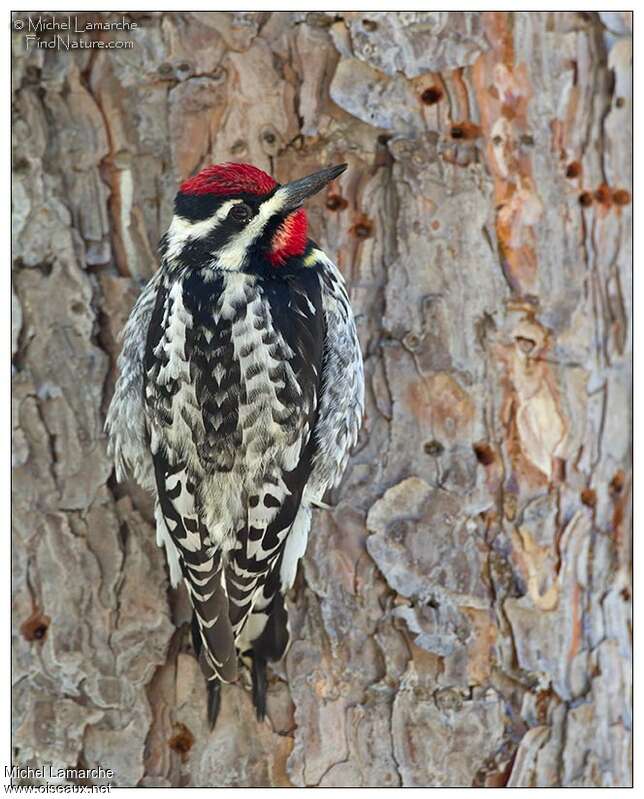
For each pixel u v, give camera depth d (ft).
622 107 34.78
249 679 31.58
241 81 31.45
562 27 33.45
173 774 31.63
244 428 30.04
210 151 31.48
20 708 31.65
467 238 32.19
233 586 30.30
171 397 30.19
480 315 32.37
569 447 33.60
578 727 33.47
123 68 31.40
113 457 31.65
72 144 31.53
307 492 31.65
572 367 33.58
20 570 31.65
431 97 31.99
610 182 34.65
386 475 32.09
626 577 35.37
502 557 32.58
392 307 32.09
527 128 32.89
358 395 31.91
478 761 32.14
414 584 31.94
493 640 32.45
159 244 31.53
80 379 31.68
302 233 31.40
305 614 31.83
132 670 31.65
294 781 31.53
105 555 31.71
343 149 31.78
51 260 31.58
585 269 33.94
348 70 31.55
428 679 31.99
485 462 32.48
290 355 30.42
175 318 30.37
